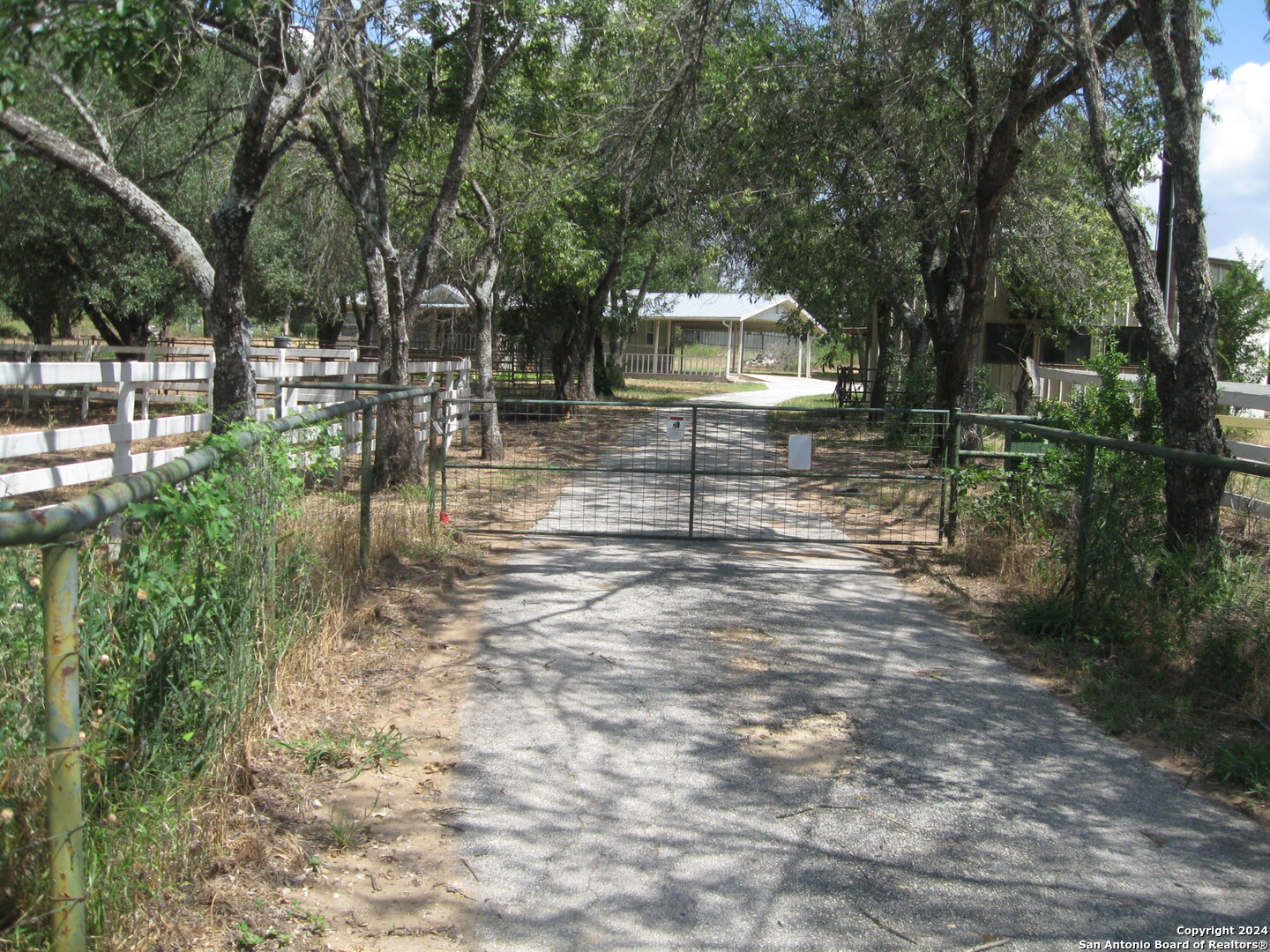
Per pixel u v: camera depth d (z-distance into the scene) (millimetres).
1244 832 4160
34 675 3109
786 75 14102
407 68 12195
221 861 3559
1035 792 4477
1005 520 8531
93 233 19312
